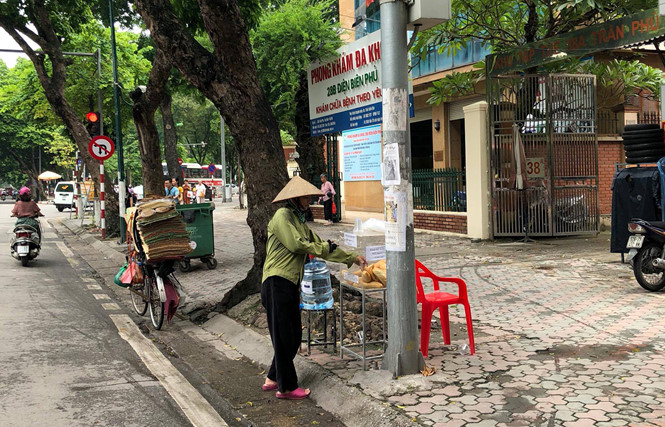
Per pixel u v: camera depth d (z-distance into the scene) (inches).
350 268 221.3
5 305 362.3
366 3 649.6
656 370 191.8
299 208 200.8
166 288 310.0
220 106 312.3
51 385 215.0
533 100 534.9
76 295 404.2
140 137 506.3
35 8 767.7
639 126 387.9
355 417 175.0
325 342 231.6
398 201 191.3
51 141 2329.0
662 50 506.6
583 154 544.4
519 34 571.5
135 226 316.8
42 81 789.2
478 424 155.6
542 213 533.0
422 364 195.5
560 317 267.6
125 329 306.5
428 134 866.1
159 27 313.4
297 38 601.6
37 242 546.9
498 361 207.3
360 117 351.9
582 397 171.0
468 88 579.8
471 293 330.6
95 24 927.0
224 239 700.0
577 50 434.6
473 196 546.9
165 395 206.1
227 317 312.8
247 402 199.6
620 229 386.0
